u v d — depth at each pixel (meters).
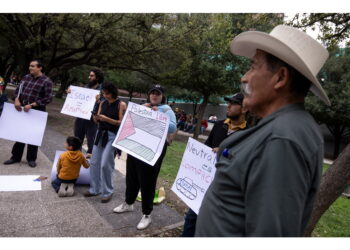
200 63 12.96
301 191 0.80
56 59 12.20
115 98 3.51
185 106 33.06
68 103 4.62
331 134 21.59
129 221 3.11
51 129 8.66
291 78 1.02
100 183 3.76
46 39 10.34
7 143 5.86
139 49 10.98
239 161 0.94
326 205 2.45
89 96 4.59
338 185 2.39
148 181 2.90
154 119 2.99
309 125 0.93
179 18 11.70
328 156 19.86
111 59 12.22
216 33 11.23
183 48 11.76
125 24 10.09
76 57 15.18
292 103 1.03
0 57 21.78
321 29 4.60
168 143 3.05
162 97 3.26
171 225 3.14
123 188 4.19
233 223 0.93
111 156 3.48
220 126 2.67
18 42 11.13
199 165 2.72
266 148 0.86
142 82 28.31
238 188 0.94
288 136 0.84
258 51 1.13
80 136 4.89
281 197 0.79
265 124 0.99
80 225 2.87
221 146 1.16
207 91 14.59
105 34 9.48
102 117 3.38
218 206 1.00
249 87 1.15
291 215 0.78
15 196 3.35
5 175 3.96
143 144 2.96
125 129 3.15
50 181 4.00
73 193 3.65
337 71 16.75
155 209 3.56
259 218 0.81
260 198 0.82
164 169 6.08
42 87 4.48
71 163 3.52
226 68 13.27
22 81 4.56
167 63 13.34
